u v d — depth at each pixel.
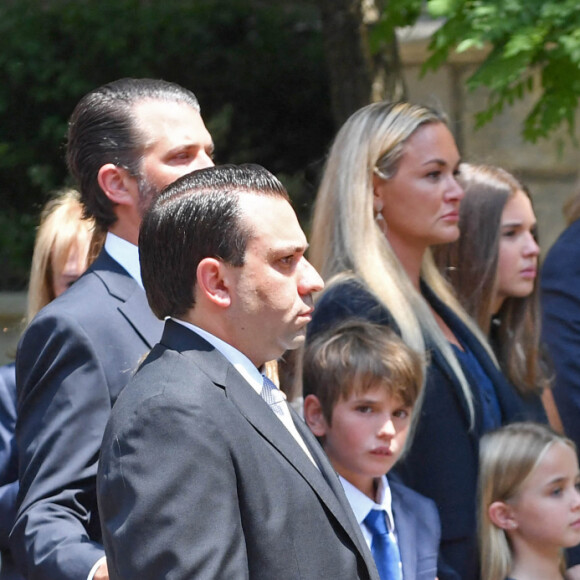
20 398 8.88
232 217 6.80
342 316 11.02
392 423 10.35
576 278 13.35
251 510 6.46
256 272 6.80
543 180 23.56
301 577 6.49
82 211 10.27
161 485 6.22
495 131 23.50
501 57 14.79
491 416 11.69
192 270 6.85
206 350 6.80
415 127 11.53
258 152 27.00
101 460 6.60
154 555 6.15
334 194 11.62
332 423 10.47
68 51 26.27
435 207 11.54
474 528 11.00
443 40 15.43
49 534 8.09
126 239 9.40
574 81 16.11
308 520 6.64
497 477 11.14
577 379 13.12
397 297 11.05
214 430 6.41
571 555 12.39
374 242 11.30
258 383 6.99
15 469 10.48
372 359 10.27
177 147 9.32
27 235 25.66
